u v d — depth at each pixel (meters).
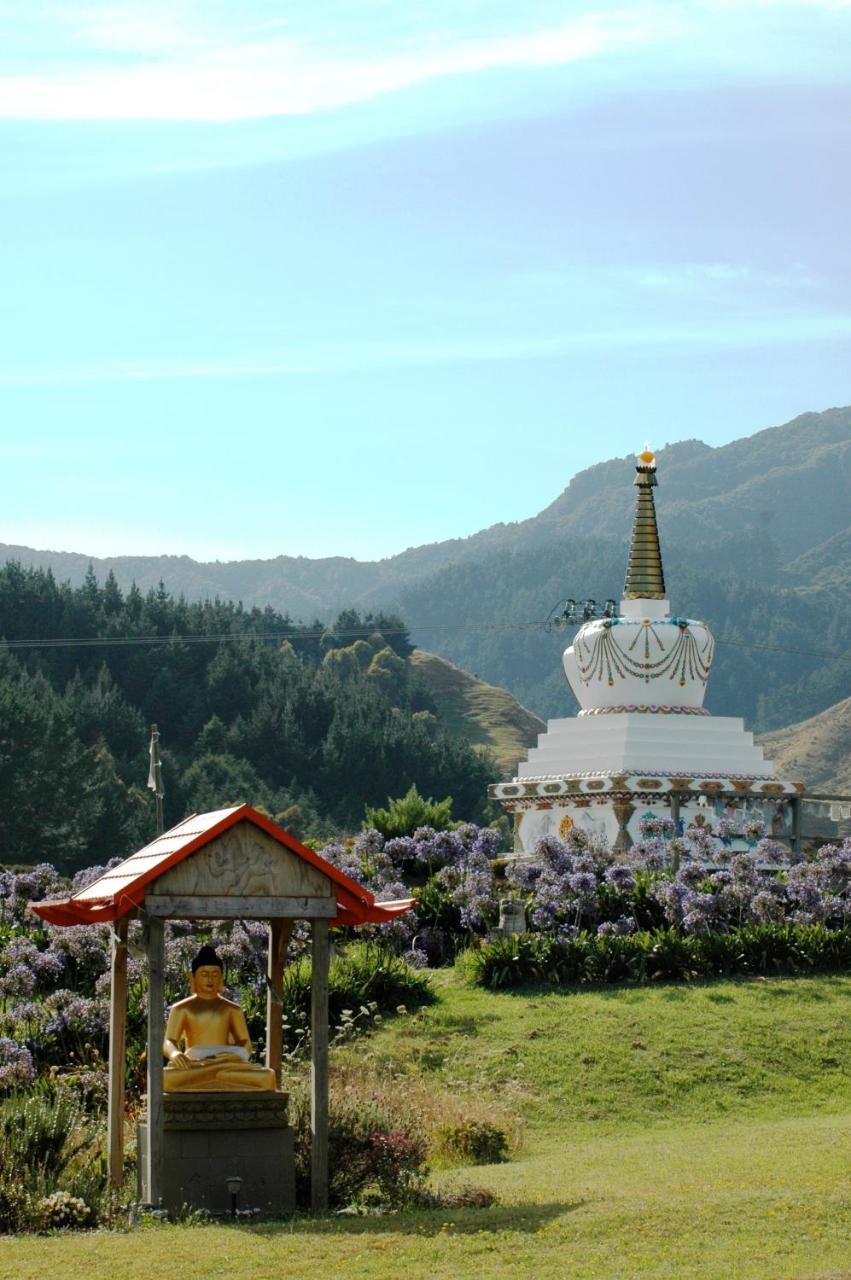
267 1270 15.66
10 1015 28.42
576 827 43.78
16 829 92.94
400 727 144.12
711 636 47.16
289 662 162.25
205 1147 19.00
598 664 46.56
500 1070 27.77
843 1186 18.05
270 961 21.44
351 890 19.38
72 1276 15.52
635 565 49.06
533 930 34.09
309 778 134.75
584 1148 23.56
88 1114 23.77
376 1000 31.36
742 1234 16.41
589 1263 15.64
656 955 32.47
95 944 31.55
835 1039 28.77
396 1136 20.50
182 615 165.38
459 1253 16.16
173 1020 19.83
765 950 32.91
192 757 136.62
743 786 43.44
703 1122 25.55
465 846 41.34
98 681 142.50
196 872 18.98
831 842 44.81
